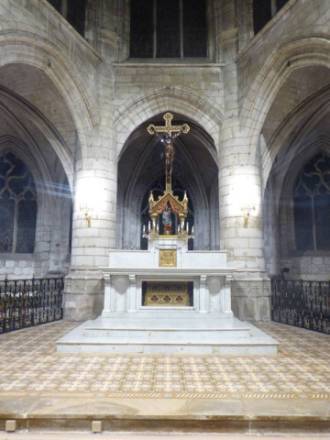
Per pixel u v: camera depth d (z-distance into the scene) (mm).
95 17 12789
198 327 7508
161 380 5277
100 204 11750
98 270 11391
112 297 8500
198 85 12758
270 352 6906
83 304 11078
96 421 3982
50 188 16312
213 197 19062
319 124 14680
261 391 4812
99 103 12297
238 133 12055
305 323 10547
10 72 11664
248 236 11477
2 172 16844
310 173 16188
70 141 13312
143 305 8555
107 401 4414
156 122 14688
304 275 15375
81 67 11578
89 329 7387
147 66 12820
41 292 11477
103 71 12555
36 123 13500
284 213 16016
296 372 5730
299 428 3957
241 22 12695
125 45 13539
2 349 7211
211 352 6883
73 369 5828
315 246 15664
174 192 19656
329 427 3957
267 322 10852
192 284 8703
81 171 11906
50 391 4770
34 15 9961
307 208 16031
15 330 9320
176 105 12961
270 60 10781
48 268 15781
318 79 11625
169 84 12766
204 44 13938
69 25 11070
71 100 11508
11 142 16438
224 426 3980
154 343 6906
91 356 6660
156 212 9289
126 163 18422
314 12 9305
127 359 6465
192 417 3994
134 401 4426
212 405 4297
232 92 12398
